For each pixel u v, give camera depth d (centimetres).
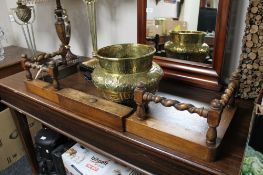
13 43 191
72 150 123
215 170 59
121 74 76
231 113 75
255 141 47
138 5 104
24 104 107
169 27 100
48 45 169
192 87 99
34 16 151
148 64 78
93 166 113
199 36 94
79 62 124
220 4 83
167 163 68
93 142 86
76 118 83
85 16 138
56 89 92
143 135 71
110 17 128
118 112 74
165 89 98
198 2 90
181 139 64
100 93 94
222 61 91
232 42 94
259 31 77
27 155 141
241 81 86
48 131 142
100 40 139
